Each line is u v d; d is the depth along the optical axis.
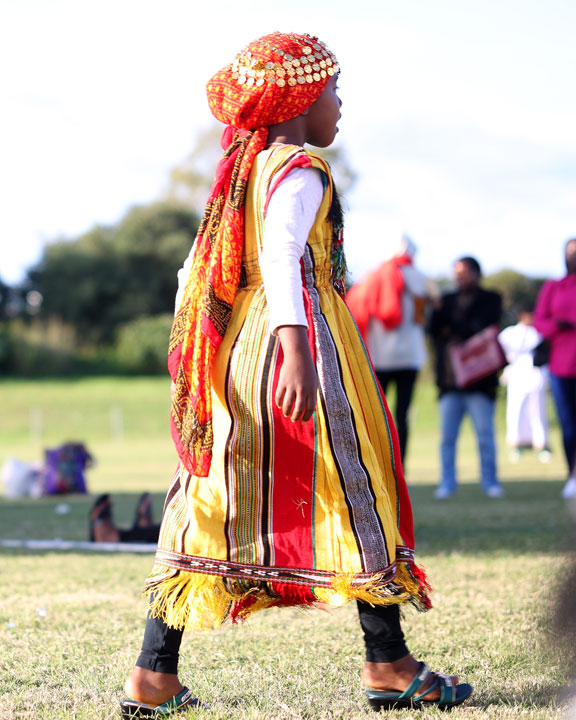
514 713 3.58
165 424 42.72
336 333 3.62
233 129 3.90
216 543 3.52
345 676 4.21
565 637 2.60
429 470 20.45
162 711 3.63
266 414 3.49
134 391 50.41
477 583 6.42
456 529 9.56
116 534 9.08
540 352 13.20
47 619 5.46
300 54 3.69
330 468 3.47
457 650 4.59
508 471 19.42
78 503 14.66
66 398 47.78
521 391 24.33
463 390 13.58
